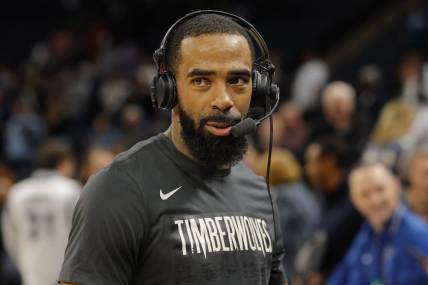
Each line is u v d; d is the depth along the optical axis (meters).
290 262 8.33
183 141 3.67
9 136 19.31
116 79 21.02
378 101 14.76
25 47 26.09
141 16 25.23
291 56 23.36
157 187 3.61
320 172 8.66
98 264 3.44
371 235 6.66
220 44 3.53
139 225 3.51
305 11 25.19
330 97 11.20
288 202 8.40
